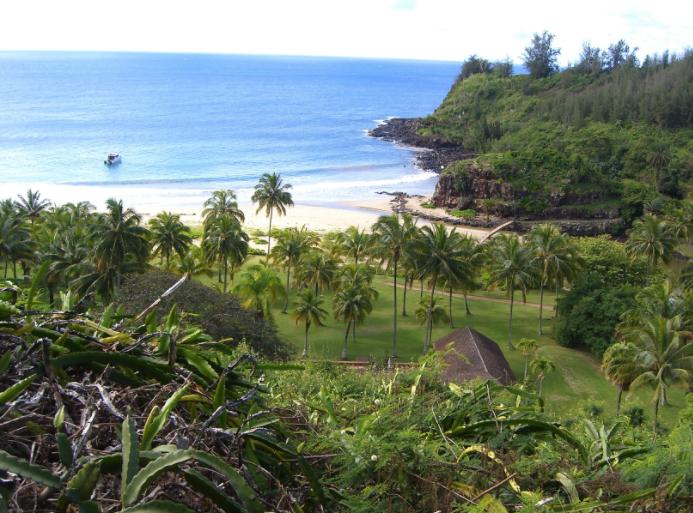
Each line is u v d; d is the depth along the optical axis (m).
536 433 3.75
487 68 175.88
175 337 3.28
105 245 33.38
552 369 32.69
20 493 2.15
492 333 43.25
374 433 3.53
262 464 3.04
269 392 4.03
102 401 2.63
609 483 3.25
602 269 52.06
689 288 47.56
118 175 108.06
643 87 125.31
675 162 94.62
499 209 86.81
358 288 36.84
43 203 59.75
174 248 45.25
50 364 2.67
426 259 39.03
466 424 3.95
